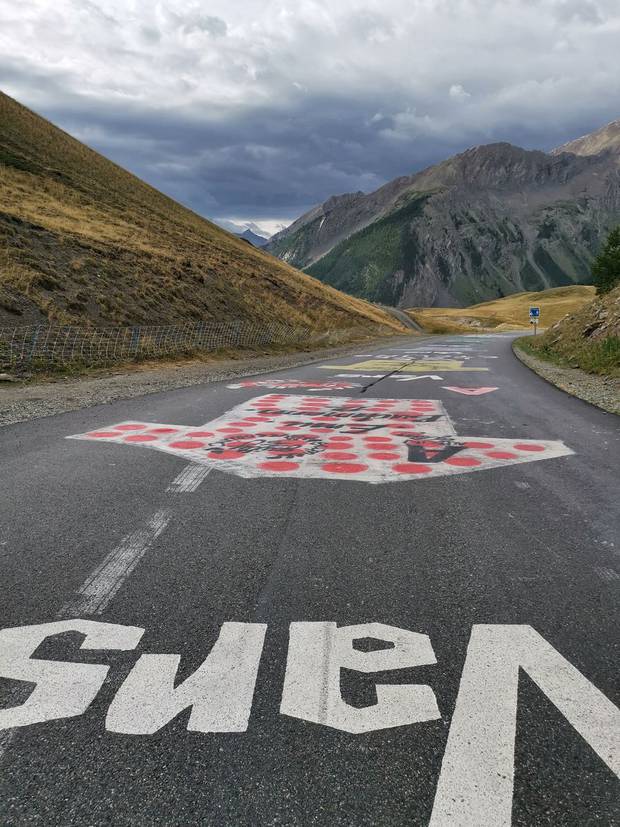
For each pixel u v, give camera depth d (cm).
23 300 2092
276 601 275
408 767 168
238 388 1287
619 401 1037
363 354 2841
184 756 172
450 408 959
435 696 201
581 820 151
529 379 1491
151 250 3634
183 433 725
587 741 179
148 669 216
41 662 220
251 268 5472
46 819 150
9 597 277
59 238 2897
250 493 462
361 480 506
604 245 5328
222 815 151
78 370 1752
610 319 2134
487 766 169
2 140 4831
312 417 859
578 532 377
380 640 239
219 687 205
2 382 1445
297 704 196
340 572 311
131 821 150
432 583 297
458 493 466
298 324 4347
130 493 458
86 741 177
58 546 344
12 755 171
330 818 150
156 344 2377
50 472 523
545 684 209
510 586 295
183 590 286
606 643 238
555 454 615
